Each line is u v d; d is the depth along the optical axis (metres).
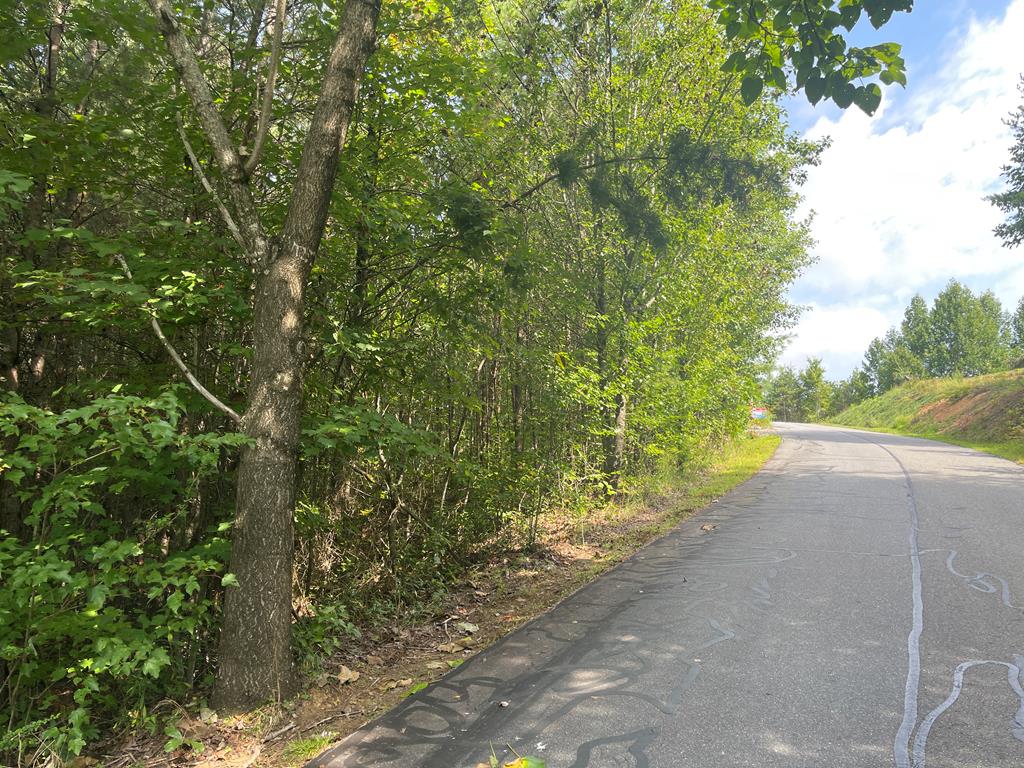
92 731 3.65
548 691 3.83
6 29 4.64
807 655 4.22
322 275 6.12
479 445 9.59
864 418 51.81
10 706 3.74
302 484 6.48
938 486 12.39
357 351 5.84
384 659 4.93
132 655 3.84
